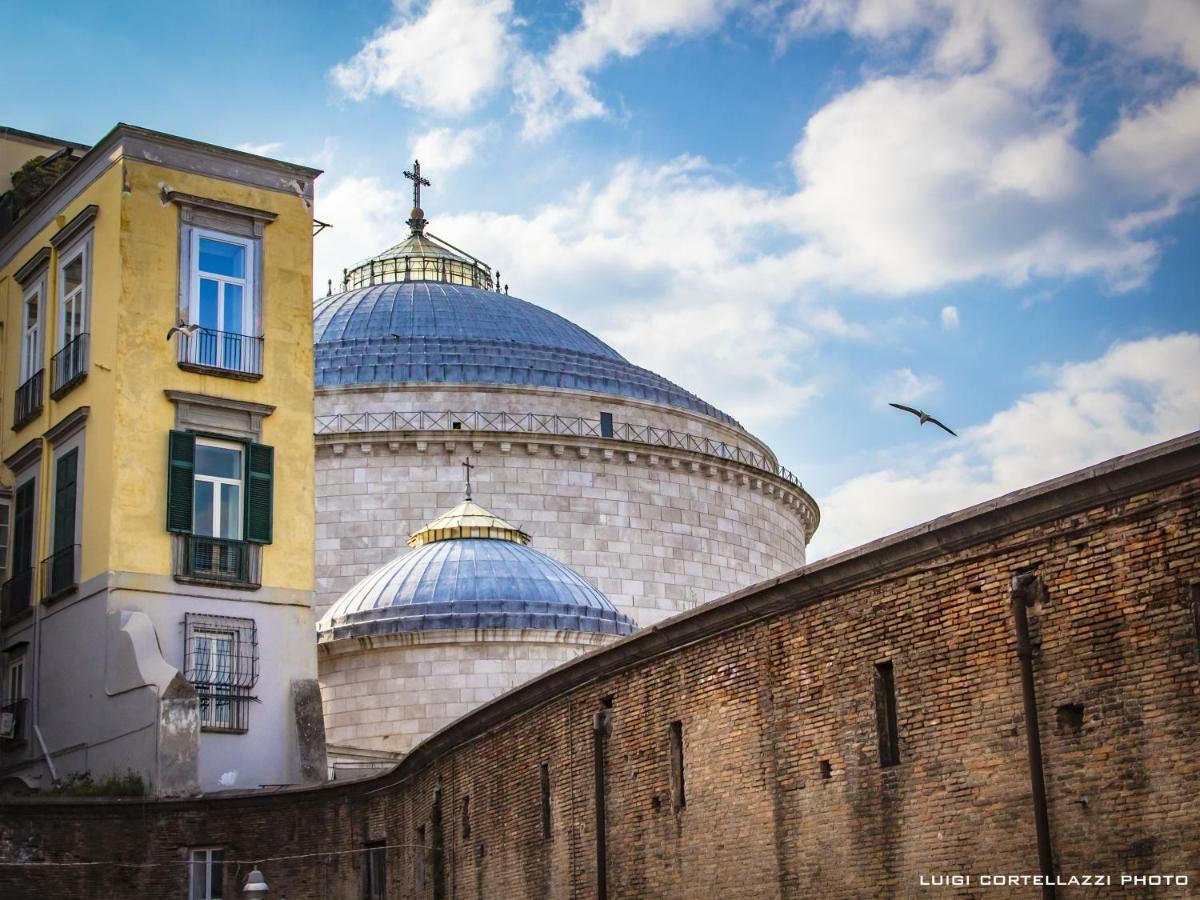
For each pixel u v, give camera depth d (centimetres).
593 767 3534
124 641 4594
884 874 2695
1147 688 2306
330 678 6881
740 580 9162
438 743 4312
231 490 4916
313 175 5228
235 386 4947
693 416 9438
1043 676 2450
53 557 4897
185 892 4456
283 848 4572
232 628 4819
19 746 4941
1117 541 2373
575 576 7381
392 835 4572
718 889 3086
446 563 7219
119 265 4822
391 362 9106
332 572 8469
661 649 3338
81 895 4344
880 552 2744
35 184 5434
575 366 9369
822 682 2883
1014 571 2525
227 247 5028
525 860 3806
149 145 4931
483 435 8656
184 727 4512
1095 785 2356
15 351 5269
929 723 2639
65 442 4953
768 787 2983
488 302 9962
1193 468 2272
